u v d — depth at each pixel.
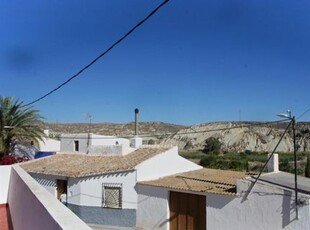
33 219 5.17
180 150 94.00
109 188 20.86
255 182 15.97
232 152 87.50
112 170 20.61
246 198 16.19
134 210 20.33
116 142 34.81
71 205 21.31
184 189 18.31
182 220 18.84
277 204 15.19
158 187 19.47
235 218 16.52
